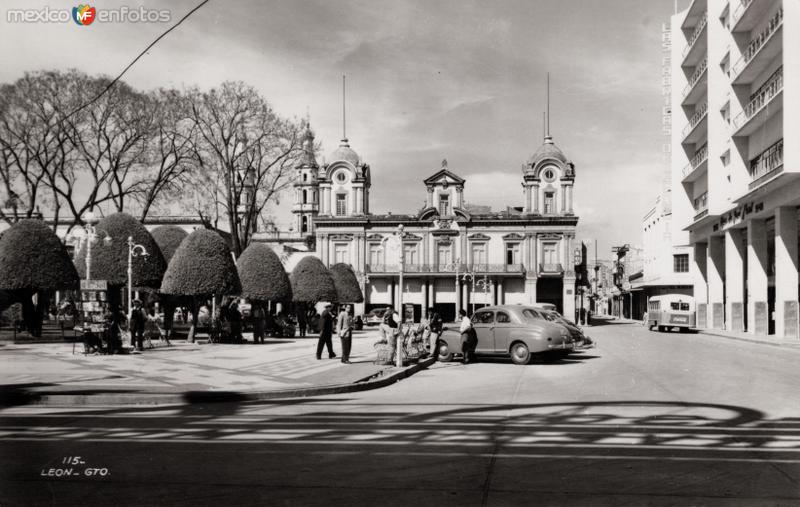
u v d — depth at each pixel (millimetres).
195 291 29344
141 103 37875
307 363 20141
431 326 25922
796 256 36250
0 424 10281
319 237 71688
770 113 36719
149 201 41031
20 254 28516
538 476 6828
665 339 38000
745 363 20359
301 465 7383
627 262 111812
